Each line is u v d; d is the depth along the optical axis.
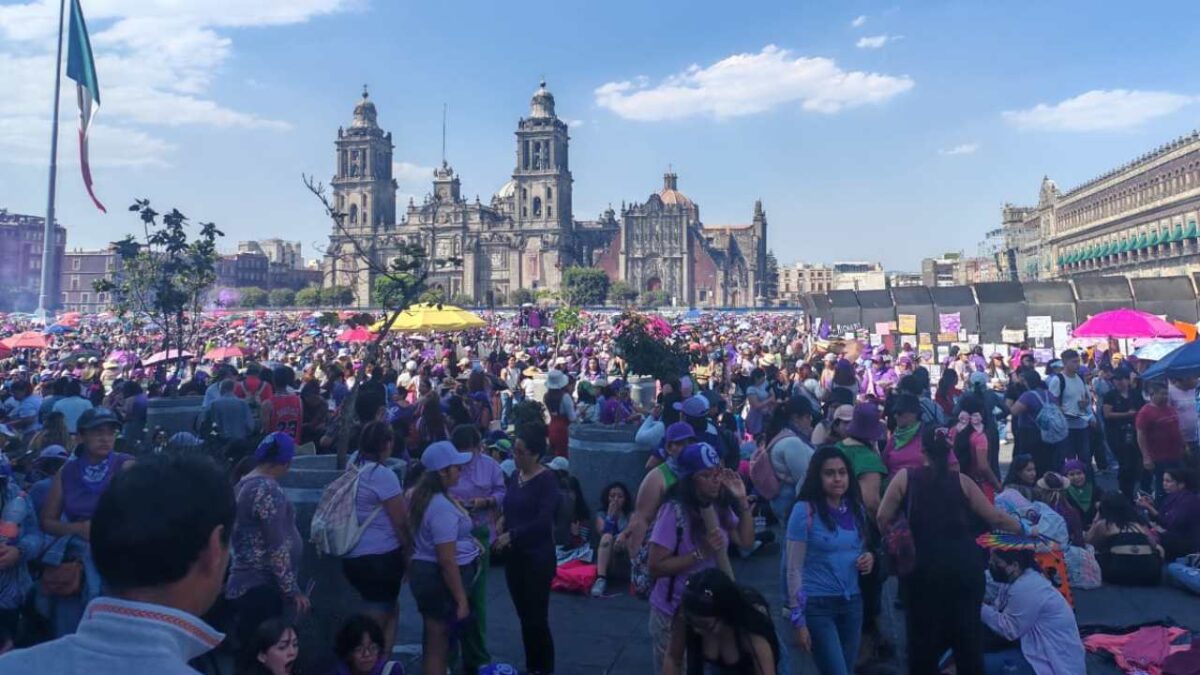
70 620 7.10
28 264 137.62
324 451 13.88
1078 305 28.45
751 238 178.50
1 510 6.85
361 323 11.92
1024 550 6.91
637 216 158.62
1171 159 79.44
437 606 6.64
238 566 6.29
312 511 7.80
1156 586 10.48
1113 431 15.38
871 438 7.75
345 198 168.12
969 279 182.12
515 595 7.32
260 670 5.19
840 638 6.31
